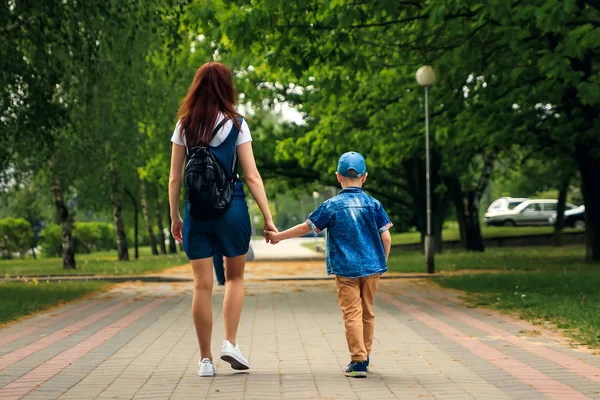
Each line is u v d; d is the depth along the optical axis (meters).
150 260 41.19
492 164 40.38
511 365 7.51
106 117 27.98
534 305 13.19
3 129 18.41
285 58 17.03
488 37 20.33
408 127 25.91
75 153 30.75
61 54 21.64
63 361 7.84
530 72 21.98
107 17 19.47
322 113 29.33
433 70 22.03
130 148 31.05
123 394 6.12
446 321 11.51
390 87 25.83
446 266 27.42
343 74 18.19
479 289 17.09
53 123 18.84
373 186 41.69
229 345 7.00
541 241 49.78
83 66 21.88
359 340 6.90
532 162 44.00
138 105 29.52
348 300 7.00
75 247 60.69
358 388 6.36
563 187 42.41
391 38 20.88
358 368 6.88
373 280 7.10
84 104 25.88
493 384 6.54
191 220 6.87
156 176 34.81
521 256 34.62
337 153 28.28
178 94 33.84
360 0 16.08
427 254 24.64
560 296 14.23
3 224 56.12
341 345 9.04
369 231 7.11
